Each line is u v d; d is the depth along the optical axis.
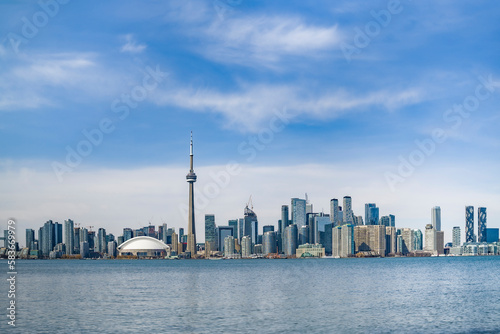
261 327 104.19
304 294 170.38
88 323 109.88
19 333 100.06
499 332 99.12
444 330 101.19
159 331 100.75
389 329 102.06
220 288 199.88
